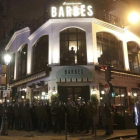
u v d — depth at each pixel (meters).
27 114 12.98
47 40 19.62
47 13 21.92
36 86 19.47
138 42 23.89
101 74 17.97
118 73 18.95
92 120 11.82
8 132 12.55
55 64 17.73
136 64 23.41
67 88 17.30
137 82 22.28
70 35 18.83
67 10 18.95
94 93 16.95
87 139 9.76
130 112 16.47
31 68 21.59
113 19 22.56
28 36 23.44
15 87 25.83
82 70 16.84
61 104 12.66
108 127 11.37
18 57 25.39
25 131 13.05
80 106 12.46
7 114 14.44
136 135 11.41
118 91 19.75
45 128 13.59
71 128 12.08
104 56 19.75
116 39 21.59
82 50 18.48
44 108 12.45
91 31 18.75
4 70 12.09
